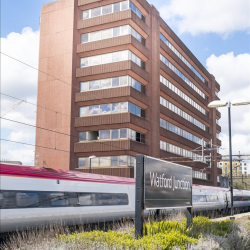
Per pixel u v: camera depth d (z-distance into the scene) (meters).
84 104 42.69
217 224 14.34
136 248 8.46
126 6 43.06
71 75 42.38
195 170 63.97
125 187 21.44
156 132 46.50
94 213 18.34
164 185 10.86
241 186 88.88
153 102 46.16
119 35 42.88
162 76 51.25
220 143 81.00
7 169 14.26
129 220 20.52
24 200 14.54
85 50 43.31
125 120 40.44
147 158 9.97
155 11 48.91
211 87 75.44
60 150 39.25
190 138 62.16
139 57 45.00
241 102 22.55
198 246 9.65
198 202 32.06
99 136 41.72
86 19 43.88
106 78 42.72
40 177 15.58
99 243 8.62
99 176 19.89
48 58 43.97
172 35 54.25
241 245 11.62
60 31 43.91
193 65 65.31
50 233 11.02
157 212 19.75
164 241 9.29
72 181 17.39
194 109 63.00
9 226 13.84
